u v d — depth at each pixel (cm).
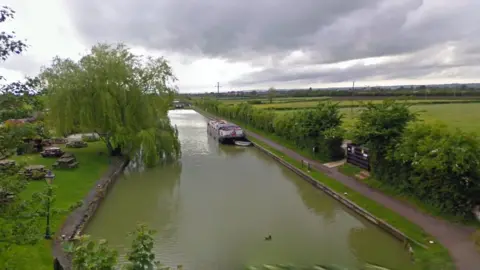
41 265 1123
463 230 1321
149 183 2334
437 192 1503
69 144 3191
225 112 6900
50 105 2592
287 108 5828
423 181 1585
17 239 886
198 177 2492
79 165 2506
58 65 2670
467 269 1023
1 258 1027
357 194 1820
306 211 1748
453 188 1423
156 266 579
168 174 2583
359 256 1243
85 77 2644
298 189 2147
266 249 1328
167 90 2945
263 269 493
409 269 1107
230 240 1419
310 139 2895
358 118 2072
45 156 2706
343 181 2083
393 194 1767
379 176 1928
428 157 1511
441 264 898
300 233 1477
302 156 2958
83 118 2605
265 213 1728
